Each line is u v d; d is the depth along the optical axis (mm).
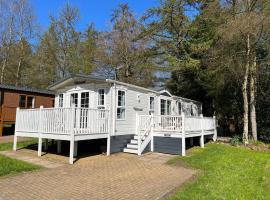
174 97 19562
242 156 12203
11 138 16531
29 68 31297
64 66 31516
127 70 29875
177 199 5836
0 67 29625
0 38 28562
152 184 7141
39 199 5863
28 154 11742
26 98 20047
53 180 7512
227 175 8344
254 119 17875
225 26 16922
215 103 25141
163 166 9836
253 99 17953
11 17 28891
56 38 31125
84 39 32375
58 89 15414
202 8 23156
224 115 25781
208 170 9125
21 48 29703
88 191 6477
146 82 30938
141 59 29078
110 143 12508
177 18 24219
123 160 10938
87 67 30906
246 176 8281
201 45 21281
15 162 9492
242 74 18344
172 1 23016
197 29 23359
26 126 12266
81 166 9562
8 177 7781
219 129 25781
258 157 12062
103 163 10203
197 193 6320
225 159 11242
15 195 6121
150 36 26391
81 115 10656
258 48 17750
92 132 11094
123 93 13828
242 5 16844
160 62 28484
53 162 10172
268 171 9117
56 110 10867
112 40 30125
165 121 13859
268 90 20406
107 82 12852
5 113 18156
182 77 27078
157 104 17328
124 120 13672
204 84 24188
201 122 16078
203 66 23016
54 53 31156
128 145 13422
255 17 15070
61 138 10484
